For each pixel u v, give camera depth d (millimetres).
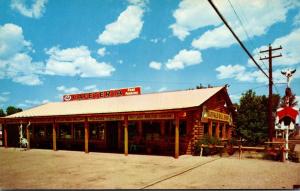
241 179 10500
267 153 17703
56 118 23500
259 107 28188
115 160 16594
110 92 28703
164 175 11484
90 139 24578
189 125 19156
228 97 24375
